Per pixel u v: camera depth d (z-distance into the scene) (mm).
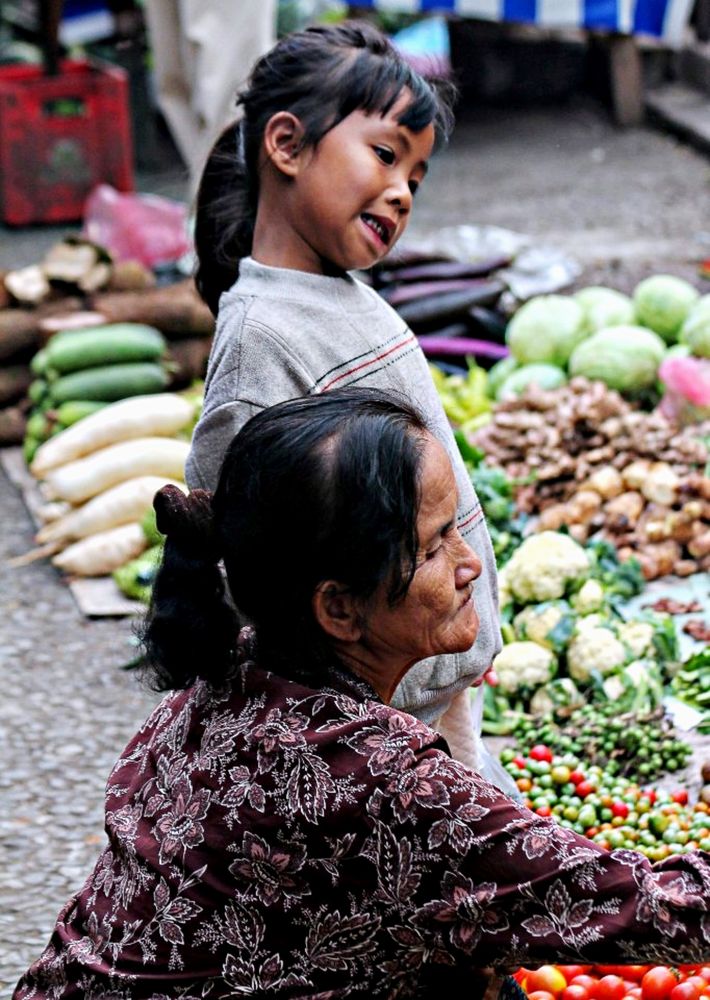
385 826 1438
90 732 3895
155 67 6859
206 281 2543
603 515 4566
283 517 1474
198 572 1574
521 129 10781
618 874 1384
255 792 1492
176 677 1596
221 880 1502
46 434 5406
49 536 4902
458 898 1421
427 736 1481
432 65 2654
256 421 1544
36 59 11188
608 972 2488
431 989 1582
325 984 1505
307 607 1520
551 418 4922
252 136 2232
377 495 1462
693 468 4637
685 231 8383
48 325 5625
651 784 3338
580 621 3824
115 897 1600
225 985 1511
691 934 1358
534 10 9000
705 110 10547
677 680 3746
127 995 1541
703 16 11109
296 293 2207
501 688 3652
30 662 4297
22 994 1675
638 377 5344
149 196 9492
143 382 5453
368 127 2148
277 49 2225
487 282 6461
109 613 4547
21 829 3436
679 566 4445
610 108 11188
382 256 2238
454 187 9430
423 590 1522
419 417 1562
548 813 3078
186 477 2256
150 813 1602
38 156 8859
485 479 4477
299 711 1522
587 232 8398
